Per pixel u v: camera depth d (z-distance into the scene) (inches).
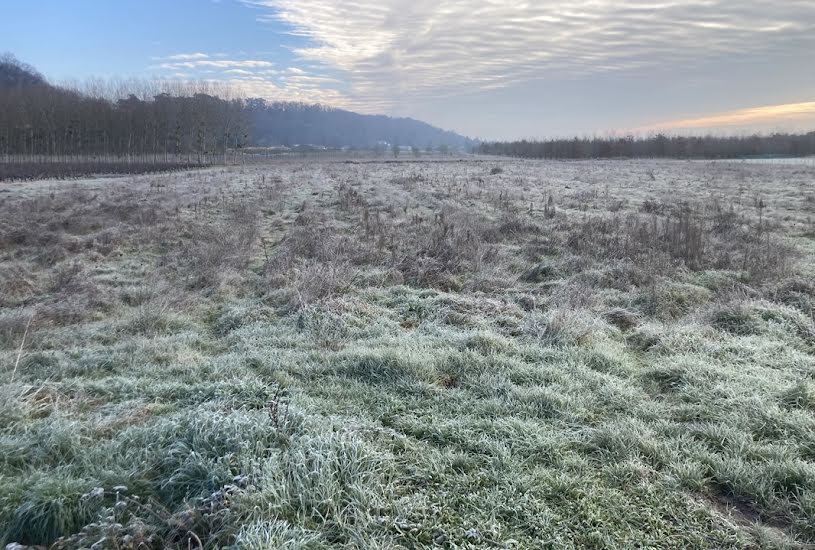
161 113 2549.2
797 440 152.3
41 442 149.3
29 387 183.8
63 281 344.8
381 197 708.7
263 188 844.0
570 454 149.9
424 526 120.9
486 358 210.1
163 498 129.3
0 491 126.3
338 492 127.1
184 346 239.9
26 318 266.8
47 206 644.1
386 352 210.8
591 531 120.3
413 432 162.6
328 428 151.6
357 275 343.0
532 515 125.0
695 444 153.1
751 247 390.9
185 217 576.1
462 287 334.6
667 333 239.5
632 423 163.2
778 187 850.8
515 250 420.8
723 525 122.9
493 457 146.8
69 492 124.8
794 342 231.9
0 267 372.8
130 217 565.9
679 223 438.0
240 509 118.7
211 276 351.3
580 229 470.9
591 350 221.0
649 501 130.6
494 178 1000.2
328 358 215.3
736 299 279.7
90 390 191.3
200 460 133.3
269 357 218.2
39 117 2175.2
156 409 174.7
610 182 958.4
